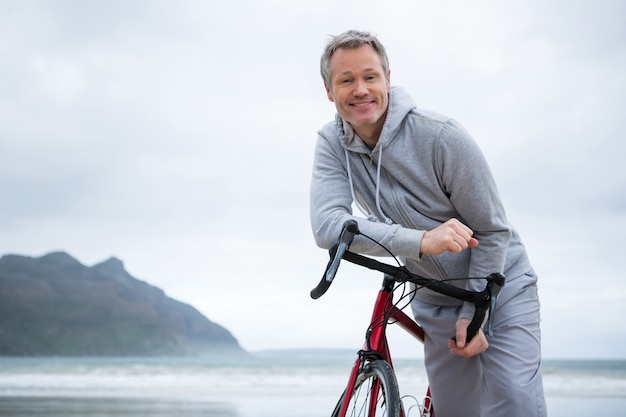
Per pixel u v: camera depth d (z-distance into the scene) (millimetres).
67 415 8594
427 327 2559
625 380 20219
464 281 2400
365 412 2119
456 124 2250
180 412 9125
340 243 2033
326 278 1969
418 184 2322
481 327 2232
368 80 2234
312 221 2361
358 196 2488
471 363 2531
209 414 8820
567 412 8867
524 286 2434
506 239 2283
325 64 2293
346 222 2043
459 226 2064
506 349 2363
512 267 2449
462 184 2232
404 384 17844
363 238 2154
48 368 25688
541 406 2340
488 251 2273
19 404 10500
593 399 11898
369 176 2418
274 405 10500
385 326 2262
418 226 2375
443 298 2508
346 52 2229
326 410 9539
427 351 2619
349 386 2201
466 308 2230
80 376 21609
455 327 2475
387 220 2352
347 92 2242
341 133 2395
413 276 2111
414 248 2074
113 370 24812
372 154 2352
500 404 2344
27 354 93188
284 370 25172
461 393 2588
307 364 35219
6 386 17172
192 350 106188
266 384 18719
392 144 2305
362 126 2301
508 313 2391
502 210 2289
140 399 11945
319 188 2404
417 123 2285
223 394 13852
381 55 2279
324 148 2469
